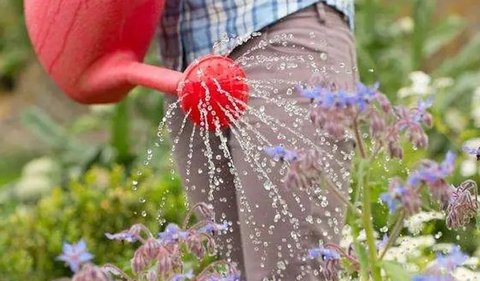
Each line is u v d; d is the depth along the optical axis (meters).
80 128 6.44
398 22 6.30
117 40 2.80
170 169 5.00
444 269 2.05
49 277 4.62
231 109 2.59
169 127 3.06
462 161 4.18
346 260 2.36
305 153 2.13
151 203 4.50
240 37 2.80
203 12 2.89
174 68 3.03
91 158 5.89
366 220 2.17
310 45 2.76
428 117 2.13
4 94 8.50
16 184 5.95
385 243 2.38
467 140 4.46
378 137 2.12
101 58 2.82
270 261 2.73
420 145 2.11
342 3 2.85
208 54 2.84
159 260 2.17
